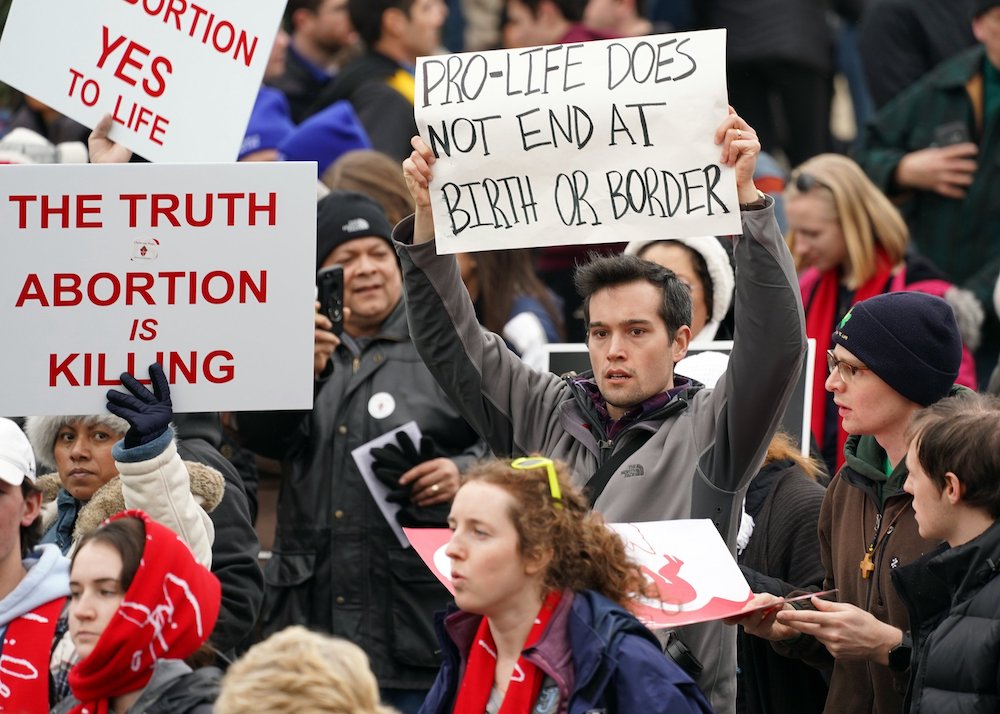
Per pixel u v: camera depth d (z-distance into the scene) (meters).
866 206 26.88
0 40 19.30
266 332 17.91
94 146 19.92
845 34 42.28
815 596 17.02
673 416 18.34
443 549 16.38
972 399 16.62
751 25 38.09
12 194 17.77
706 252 23.73
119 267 17.84
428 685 22.41
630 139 17.61
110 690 15.54
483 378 19.33
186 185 17.86
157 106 19.38
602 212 17.72
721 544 16.31
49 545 17.91
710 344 22.55
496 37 42.31
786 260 17.44
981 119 31.44
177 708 15.34
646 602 15.62
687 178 17.47
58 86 19.28
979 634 15.44
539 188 17.88
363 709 13.28
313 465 23.11
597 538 15.12
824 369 26.27
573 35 36.97
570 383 19.22
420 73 18.20
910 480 16.34
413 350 23.59
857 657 16.64
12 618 17.34
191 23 19.39
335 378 23.47
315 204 17.94
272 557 23.33
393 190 27.77
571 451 18.81
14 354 17.81
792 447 21.03
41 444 20.47
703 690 17.77
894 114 32.19
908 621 17.39
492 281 28.31
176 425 21.23
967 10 35.25
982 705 15.38
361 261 23.83
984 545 15.60
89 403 17.83
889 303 17.89
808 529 19.80
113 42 19.34
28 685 17.06
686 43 17.61
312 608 22.89
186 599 15.76
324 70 39.47
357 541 22.69
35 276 17.81
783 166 38.50
